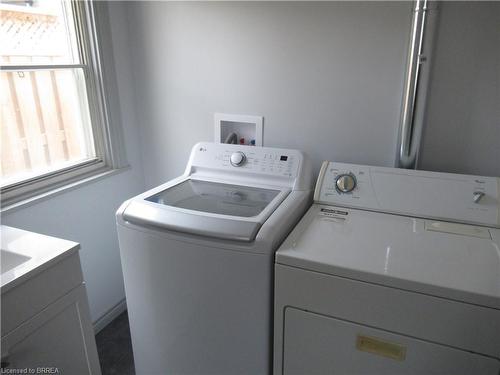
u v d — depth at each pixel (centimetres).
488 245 123
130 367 190
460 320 102
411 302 106
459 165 163
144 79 215
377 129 172
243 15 182
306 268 117
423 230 135
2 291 105
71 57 191
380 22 159
